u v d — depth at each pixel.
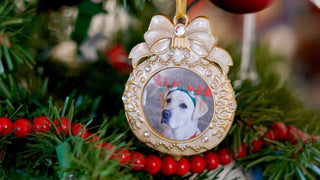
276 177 0.30
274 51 0.42
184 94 0.29
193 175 0.33
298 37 0.65
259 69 0.39
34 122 0.27
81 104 0.32
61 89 0.36
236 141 0.31
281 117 0.34
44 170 0.28
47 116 0.27
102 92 0.37
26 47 0.34
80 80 0.37
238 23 0.56
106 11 0.36
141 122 0.29
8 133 0.27
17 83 0.34
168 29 0.29
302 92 0.39
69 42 0.38
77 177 0.24
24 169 0.28
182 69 0.29
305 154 0.30
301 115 0.35
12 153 0.28
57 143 0.26
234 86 0.33
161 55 0.29
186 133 0.29
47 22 0.36
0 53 0.28
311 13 0.64
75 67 0.38
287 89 0.37
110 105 0.36
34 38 0.35
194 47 0.29
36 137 0.27
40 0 0.35
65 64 0.38
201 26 0.29
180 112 0.29
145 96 0.29
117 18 0.39
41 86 0.34
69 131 0.26
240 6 0.30
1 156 0.27
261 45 0.42
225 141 0.31
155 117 0.29
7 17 0.29
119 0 0.37
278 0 0.63
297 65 0.65
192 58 0.29
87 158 0.25
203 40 0.29
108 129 0.30
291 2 0.64
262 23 0.63
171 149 0.29
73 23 0.37
